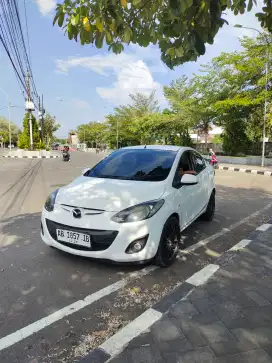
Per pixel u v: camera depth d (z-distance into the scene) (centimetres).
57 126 6359
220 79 2308
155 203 338
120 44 295
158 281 328
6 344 226
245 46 2112
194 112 2533
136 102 4306
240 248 412
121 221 315
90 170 457
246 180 1269
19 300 288
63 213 340
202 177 501
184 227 412
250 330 239
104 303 284
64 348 223
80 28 254
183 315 257
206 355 212
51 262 372
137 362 206
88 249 325
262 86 2084
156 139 3472
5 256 392
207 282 316
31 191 916
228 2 254
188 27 234
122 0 235
